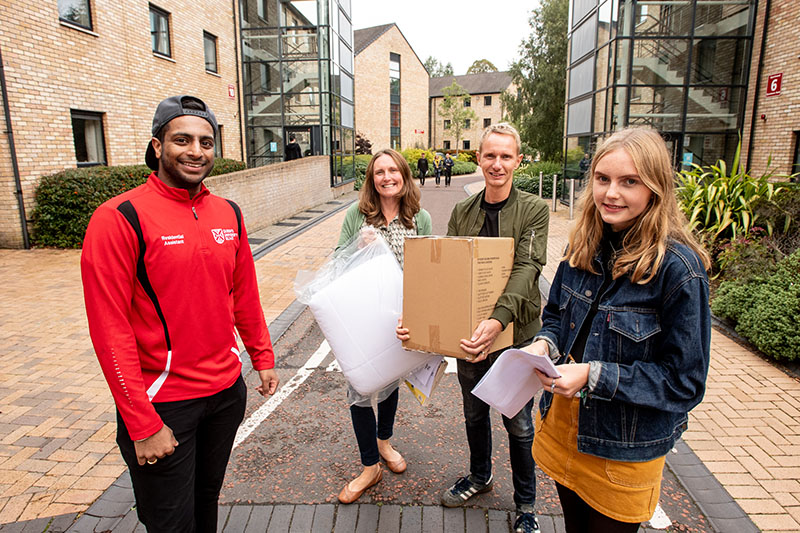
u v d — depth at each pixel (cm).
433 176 3441
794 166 1093
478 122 5584
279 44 1752
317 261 823
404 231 260
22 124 855
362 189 259
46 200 862
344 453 302
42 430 326
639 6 1232
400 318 214
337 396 379
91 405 359
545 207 217
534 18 2567
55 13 917
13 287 649
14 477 278
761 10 1168
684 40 1238
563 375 143
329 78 1770
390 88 4253
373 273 218
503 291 197
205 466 192
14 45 837
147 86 1206
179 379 170
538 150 2659
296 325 543
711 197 668
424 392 224
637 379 141
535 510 250
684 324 136
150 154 174
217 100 1575
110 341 151
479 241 179
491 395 160
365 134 3862
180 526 173
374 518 244
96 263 150
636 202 142
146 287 161
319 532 235
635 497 152
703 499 257
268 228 1139
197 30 1443
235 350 190
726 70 1250
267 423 338
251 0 1741
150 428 155
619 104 1288
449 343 184
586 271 165
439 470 283
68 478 278
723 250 630
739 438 313
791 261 482
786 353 407
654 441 149
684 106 1263
